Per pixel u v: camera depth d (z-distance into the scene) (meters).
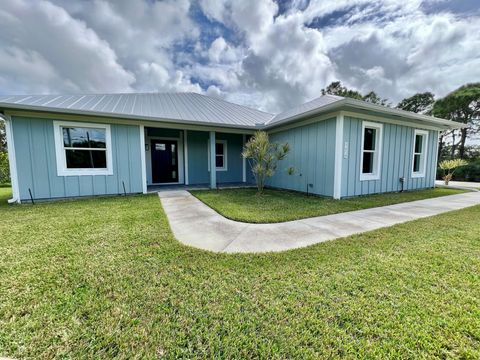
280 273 2.28
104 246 2.96
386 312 1.69
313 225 4.00
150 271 2.31
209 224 4.05
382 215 4.70
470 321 1.59
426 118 7.36
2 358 1.32
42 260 2.54
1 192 8.66
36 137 6.06
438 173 15.70
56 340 1.45
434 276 2.20
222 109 11.48
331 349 1.39
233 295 1.92
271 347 1.40
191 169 10.58
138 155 7.48
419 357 1.33
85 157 6.77
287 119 7.47
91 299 1.86
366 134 7.23
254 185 10.24
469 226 3.81
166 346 1.41
